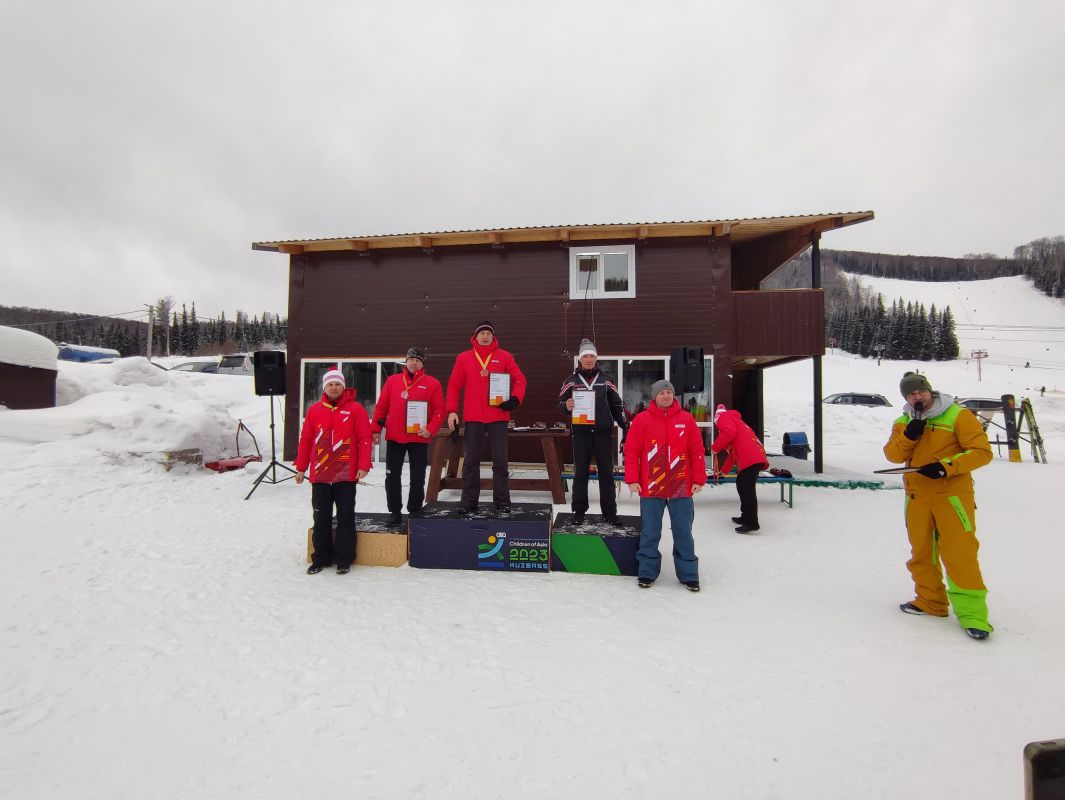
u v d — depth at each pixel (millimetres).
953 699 2492
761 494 7699
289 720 2320
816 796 1887
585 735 2223
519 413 9836
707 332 9484
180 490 7090
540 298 9883
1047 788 1052
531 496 7684
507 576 4203
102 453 7590
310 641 3062
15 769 2002
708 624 3316
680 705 2439
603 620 3371
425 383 4812
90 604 3531
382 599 3699
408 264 10172
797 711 2395
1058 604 3635
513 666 2789
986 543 5176
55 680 2625
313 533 4324
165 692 2529
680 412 4035
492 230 9484
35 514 5512
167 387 13281
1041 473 10109
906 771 2012
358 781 1952
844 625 3305
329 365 10234
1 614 3342
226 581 4012
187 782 1946
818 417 9109
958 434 3223
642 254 9680
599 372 4852
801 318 9336
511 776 1981
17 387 9492
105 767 2021
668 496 3926
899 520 6180
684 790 1913
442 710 2396
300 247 10109
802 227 9398
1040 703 2459
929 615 3447
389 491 4773
